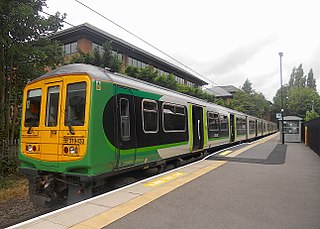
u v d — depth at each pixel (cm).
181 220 464
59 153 635
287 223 454
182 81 4000
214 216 485
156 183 725
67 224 439
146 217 476
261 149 1666
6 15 994
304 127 2231
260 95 7581
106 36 2259
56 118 654
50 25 1180
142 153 782
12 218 729
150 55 2842
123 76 770
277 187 694
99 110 621
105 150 632
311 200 583
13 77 1261
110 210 508
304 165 1039
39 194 680
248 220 467
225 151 1538
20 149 725
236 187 690
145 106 813
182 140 1049
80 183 622
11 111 1345
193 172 884
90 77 618
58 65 1342
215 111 1542
